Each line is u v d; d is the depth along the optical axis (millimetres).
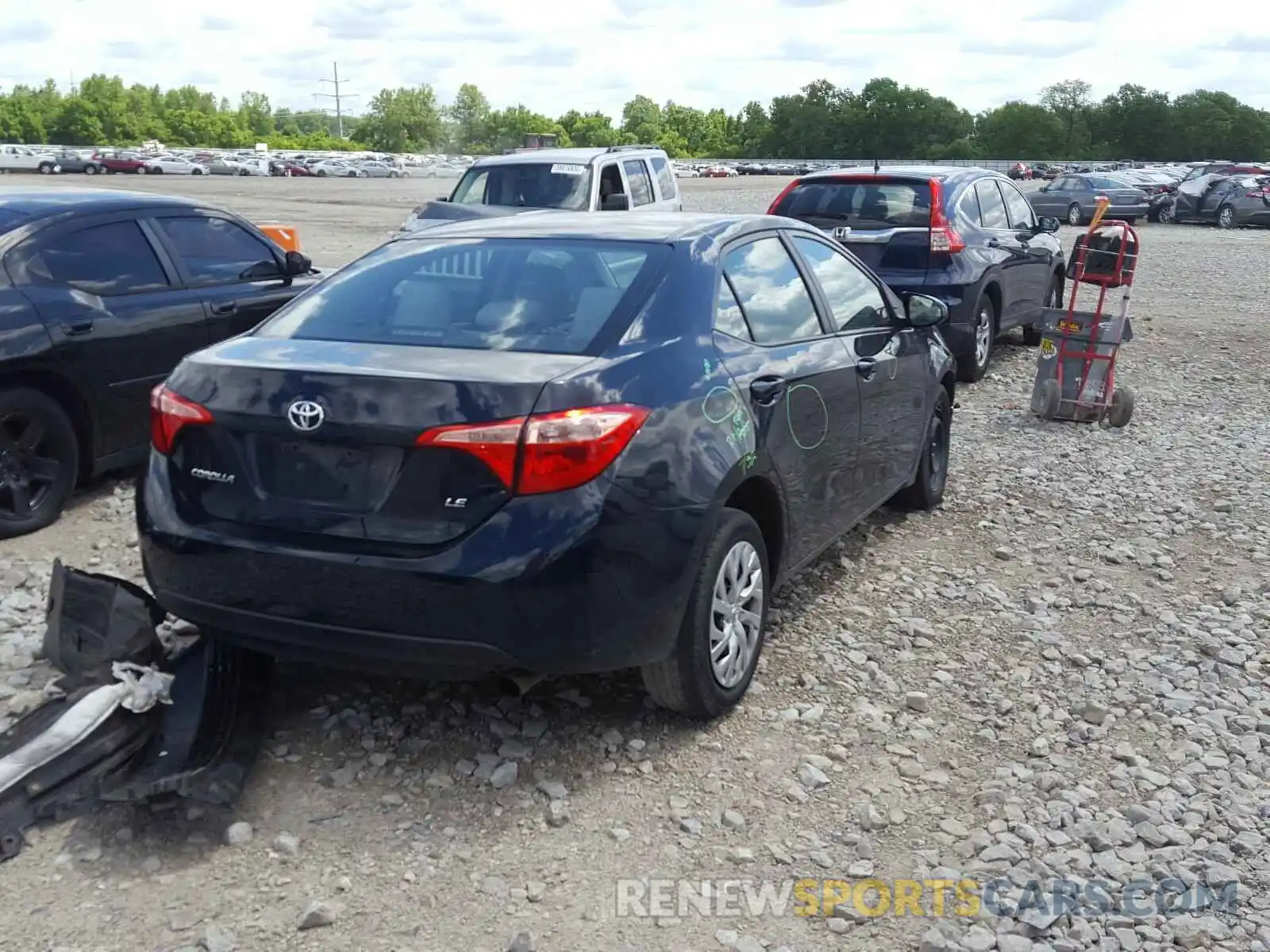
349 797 3715
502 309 4113
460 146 179500
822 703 4430
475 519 3508
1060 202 37406
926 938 3109
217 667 4035
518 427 3490
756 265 4797
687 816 3656
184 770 3557
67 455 6375
